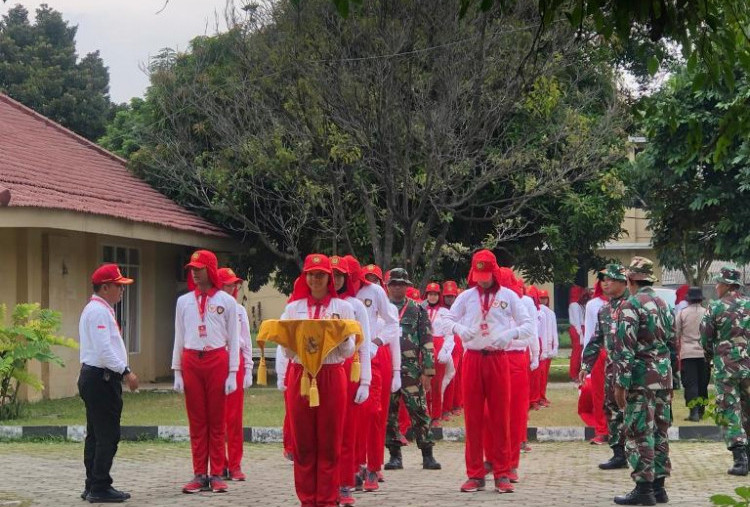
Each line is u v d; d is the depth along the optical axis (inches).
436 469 500.1
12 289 758.5
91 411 400.2
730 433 471.5
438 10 783.7
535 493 420.2
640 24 287.1
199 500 406.0
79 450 560.1
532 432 621.6
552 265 1013.8
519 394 443.8
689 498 408.2
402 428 561.3
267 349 1470.2
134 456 543.8
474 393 424.5
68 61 1847.9
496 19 786.2
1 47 1823.3
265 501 402.6
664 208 1030.4
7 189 672.4
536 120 886.4
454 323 429.1
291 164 859.4
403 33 783.7
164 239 865.5
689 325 665.6
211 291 429.4
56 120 1768.0
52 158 893.8
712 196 970.7
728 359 468.1
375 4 789.9
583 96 885.2
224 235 970.7
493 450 423.2
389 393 437.1
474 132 815.7
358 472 426.3
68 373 821.9
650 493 387.9
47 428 607.2
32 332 652.1
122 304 927.7
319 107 814.5
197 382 425.4
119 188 912.3
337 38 799.1
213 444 427.5
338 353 340.5
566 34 782.5
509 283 452.4
